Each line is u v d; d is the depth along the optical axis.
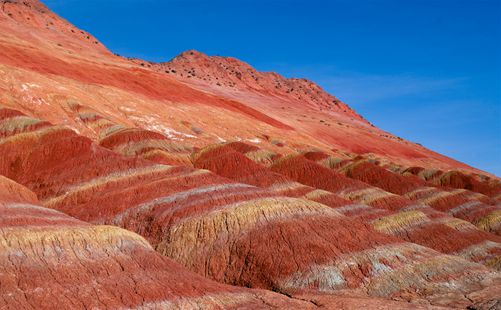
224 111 126.25
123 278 27.78
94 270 27.53
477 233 52.84
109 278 27.36
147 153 67.75
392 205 62.53
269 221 38.75
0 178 42.78
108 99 96.38
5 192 37.62
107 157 53.81
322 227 38.56
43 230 29.41
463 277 35.84
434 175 106.12
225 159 66.56
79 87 97.75
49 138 57.06
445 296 32.47
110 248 29.95
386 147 170.12
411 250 38.28
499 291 33.28
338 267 34.56
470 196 77.94
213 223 39.34
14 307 23.23
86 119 79.69
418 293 32.97
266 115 148.50
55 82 91.00
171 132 92.75
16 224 29.66
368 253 36.31
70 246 28.53
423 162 166.88
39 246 27.59
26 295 24.17
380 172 83.94
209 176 48.56
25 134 57.81
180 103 119.25
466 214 69.56
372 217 52.09
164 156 67.44
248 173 63.56
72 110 81.44
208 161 67.00
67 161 53.88
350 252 36.19
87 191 48.34
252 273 35.19
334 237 37.59
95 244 29.59
